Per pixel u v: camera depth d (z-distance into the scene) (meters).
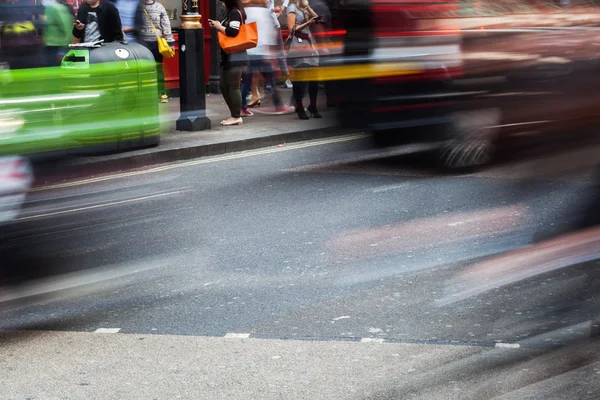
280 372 4.68
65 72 6.72
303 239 7.15
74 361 4.83
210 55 17.06
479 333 5.20
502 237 7.01
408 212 7.94
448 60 9.53
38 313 5.52
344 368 4.73
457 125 9.52
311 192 8.80
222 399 4.37
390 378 4.60
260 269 6.40
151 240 6.96
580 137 9.21
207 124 12.31
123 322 5.41
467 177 9.28
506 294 5.80
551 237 6.92
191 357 4.88
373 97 9.90
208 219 7.72
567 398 4.36
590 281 5.98
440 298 5.77
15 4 6.73
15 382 4.55
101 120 7.50
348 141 10.41
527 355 4.88
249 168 10.09
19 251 6.12
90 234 6.88
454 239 7.02
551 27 9.67
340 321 5.41
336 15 10.48
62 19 7.34
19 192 6.07
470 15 9.60
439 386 4.49
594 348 4.95
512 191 8.51
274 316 5.50
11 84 6.17
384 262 6.52
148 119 9.98
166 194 8.43
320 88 11.40
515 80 9.43
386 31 9.71
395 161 9.83
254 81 13.40
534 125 9.34
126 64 9.31
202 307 5.66
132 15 13.79
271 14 13.06
